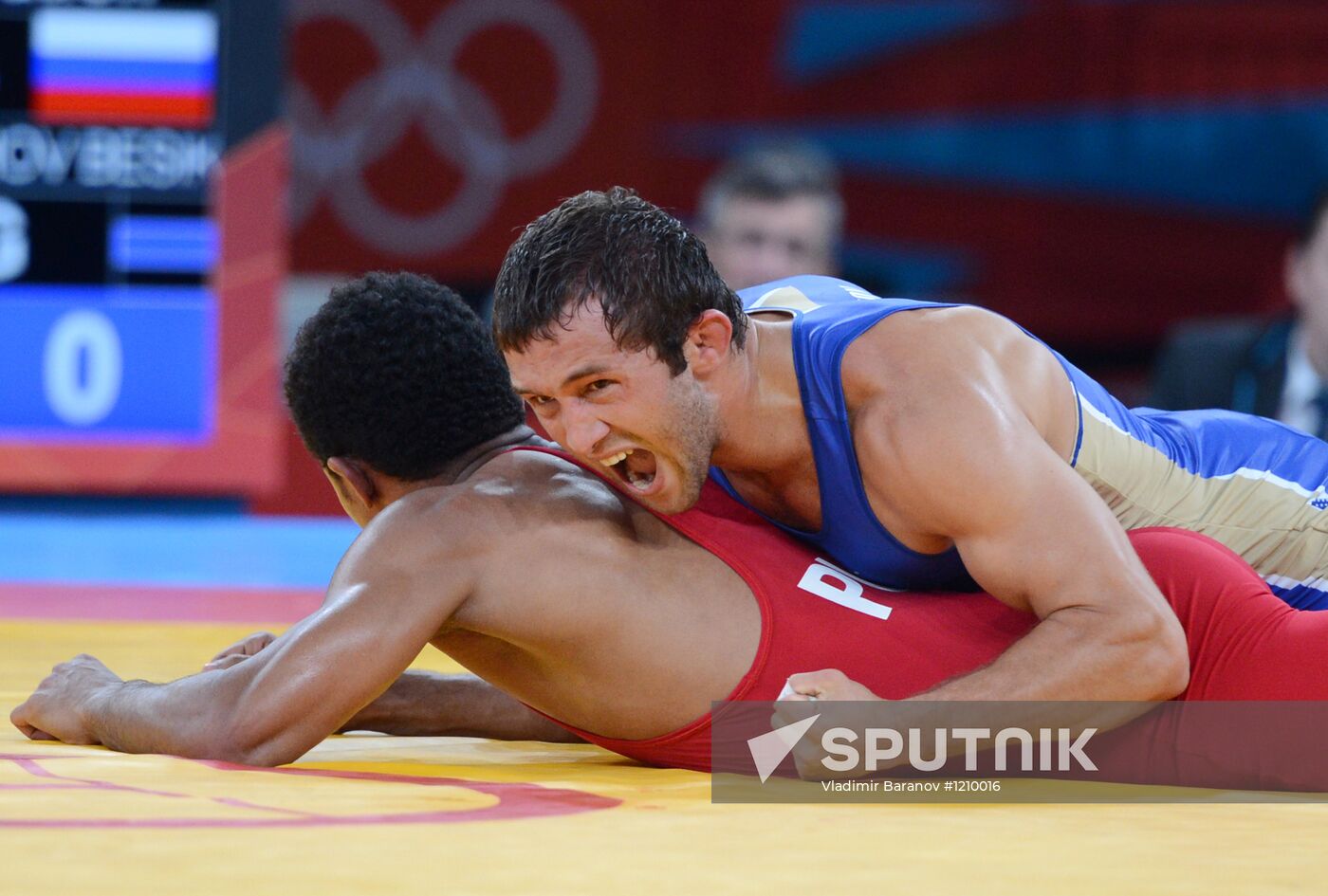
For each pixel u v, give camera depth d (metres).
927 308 7.22
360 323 7.07
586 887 4.30
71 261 24.73
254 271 25.14
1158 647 6.35
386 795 5.71
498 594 6.62
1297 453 8.56
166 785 5.78
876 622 6.84
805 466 6.97
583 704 6.98
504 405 7.34
